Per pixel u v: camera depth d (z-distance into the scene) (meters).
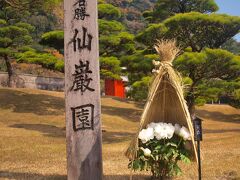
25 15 27.73
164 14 22.42
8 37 27.25
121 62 18.91
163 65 6.65
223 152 11.42
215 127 24.95
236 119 30.06
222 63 17.03
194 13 17.56
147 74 18.66
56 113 25.08
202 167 9.10
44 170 9.23
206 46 19.58
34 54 24.91
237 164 9.41
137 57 18.27
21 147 13.71
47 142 15.37
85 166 7.00
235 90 18.17
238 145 13.01
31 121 22.81
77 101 7.08
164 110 7.07
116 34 26.16
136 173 8.62
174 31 18.19
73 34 7.16
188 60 16.20
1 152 12.56
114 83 36.78
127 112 28.33
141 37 19.11
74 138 7.05
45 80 34.94
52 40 25.16
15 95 27.84
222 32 18.73
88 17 7.14
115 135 19.45
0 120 22.41
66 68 7.15
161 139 6.71
